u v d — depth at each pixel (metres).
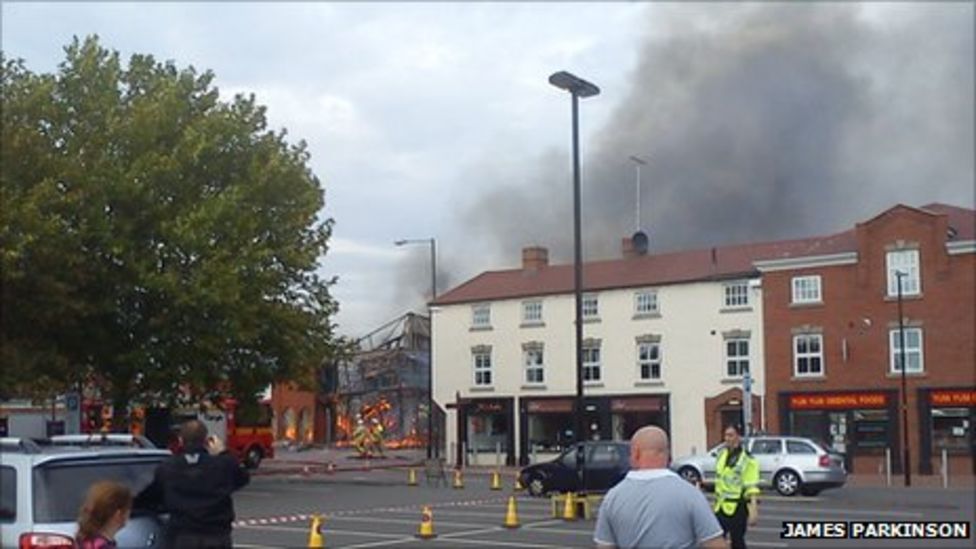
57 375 34.75
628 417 53.91
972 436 45.38
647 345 53.50
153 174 34.91
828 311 48.78
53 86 35.34
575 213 25.61
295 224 38.66
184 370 36.62
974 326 45.69
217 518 9.82
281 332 38.78
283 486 39.56
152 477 10.15
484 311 59.03
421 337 76.00
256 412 44.91
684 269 53.78
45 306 32.56
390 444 73.94
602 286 55.09
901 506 28.67
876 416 47.34
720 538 6.32
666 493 6.32
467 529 23.03
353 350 42.97
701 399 51.53
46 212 32.69
